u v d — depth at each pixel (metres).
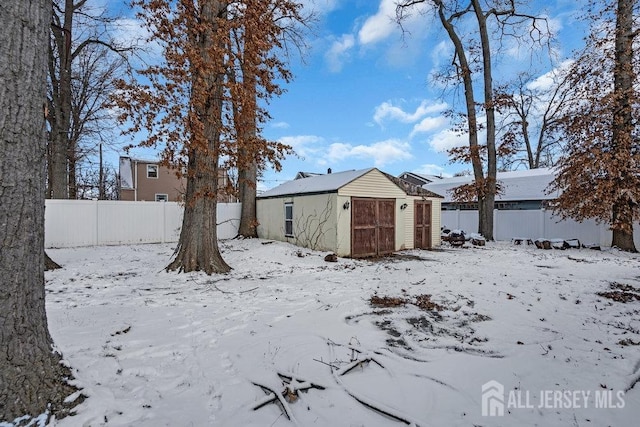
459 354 3.34
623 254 10.95
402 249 12.19
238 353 3.26
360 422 2.25
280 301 5.19
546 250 12.34
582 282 6.61
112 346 3.27
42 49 2.22
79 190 28.33
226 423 2.21
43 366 2.21
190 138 6.92
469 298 5.42
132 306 4.75
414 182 32.41
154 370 2.88
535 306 5.01
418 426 2.19
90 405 2.25
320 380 2.74
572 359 3.21
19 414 2.00
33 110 2.16
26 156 2.12
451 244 13.98
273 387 2.61
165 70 6.86
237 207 15.59
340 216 10.30
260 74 7.77
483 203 15.46
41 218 2.27
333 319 4.35
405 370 2.98
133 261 9.02
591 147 11.43
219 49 6.77
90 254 10.32
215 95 7.47
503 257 10.49
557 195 15.33
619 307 4.98
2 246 2.01
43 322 2.29
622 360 3.17
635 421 2.28
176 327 3.93
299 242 11.78
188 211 7.58
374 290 5.95
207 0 7.09
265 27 7.79
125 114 7.01
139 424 2.15
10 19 2.03
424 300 5.30
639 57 11.19
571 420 2.29
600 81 11.89
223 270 7.58
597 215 11.61
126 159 27.89
